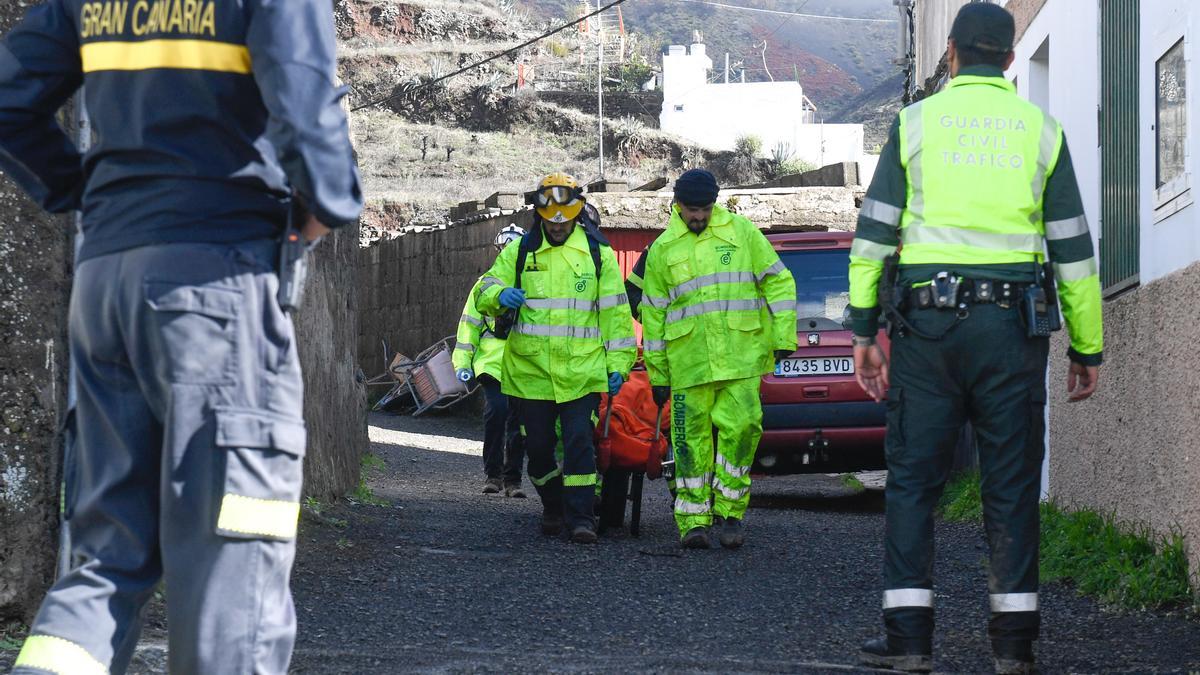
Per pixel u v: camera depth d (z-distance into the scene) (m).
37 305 4.91
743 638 5.46
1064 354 8.67
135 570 2.88
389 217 65.50
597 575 7.02
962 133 4.71
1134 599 5.95
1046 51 10.11
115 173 2.85
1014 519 4.67
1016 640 4.66
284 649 2.91
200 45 2.80
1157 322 6.56
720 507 8.20
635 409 8.82
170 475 2.76
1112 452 7.48
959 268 4.64
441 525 8.68
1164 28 6.58
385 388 24.70
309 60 2.74
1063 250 4.74
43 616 2.79
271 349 2.85
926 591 4.74
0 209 4.86
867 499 12.03
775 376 10.80
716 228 8.17
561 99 88.81
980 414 4.70
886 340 10.71
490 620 5.72
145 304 2.75
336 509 8.55
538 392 8.36
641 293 8.98
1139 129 7.09
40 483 4.91
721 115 95.31
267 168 2.88
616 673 4.58
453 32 96.38
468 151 79.62
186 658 2.80
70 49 3.01
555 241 8.40
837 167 21.03
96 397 2.89
